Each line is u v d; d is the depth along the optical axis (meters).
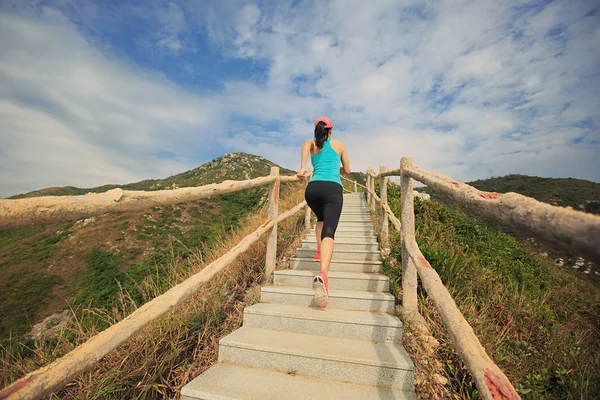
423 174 2.07
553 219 0.69
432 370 2.03
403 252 2.68
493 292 3.47
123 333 1.42
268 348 2.05
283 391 1.76
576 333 3.20
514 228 0.87
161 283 2.94
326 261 2.56
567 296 4.75
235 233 4.88
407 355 1.96
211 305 2.80
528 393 2.11
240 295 3.17
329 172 3.01
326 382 1.88
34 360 1.94
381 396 1.73
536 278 5.30
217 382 1.85
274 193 3.43
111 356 2.02
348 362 1.89
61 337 2.08
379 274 3.36
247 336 2.27
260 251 4.07
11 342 2.00
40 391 1.05
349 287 3.06
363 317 2.35
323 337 2.29
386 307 2.60
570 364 2.43
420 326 2.39
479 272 3.92
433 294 1.62
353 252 3.79
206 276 2.06
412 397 1.72
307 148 3.15
